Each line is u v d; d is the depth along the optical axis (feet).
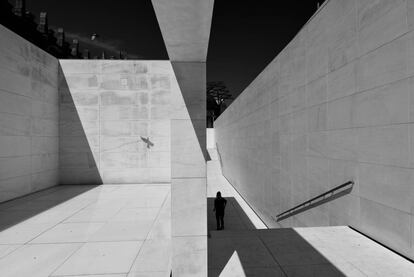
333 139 17.88
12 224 18.97
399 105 12.29
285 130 26.68
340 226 16.44
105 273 11.87
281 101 27.78
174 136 11.10
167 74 37.58
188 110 11.17
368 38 14.32
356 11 15.30
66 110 36.47
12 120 27.55
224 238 14.92
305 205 21.97
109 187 34.50
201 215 10.94
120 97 37.04
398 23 12.27
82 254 13.94
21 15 64.03
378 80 13.60
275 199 29.73
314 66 20.47
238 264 11.85
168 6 7.64
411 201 11.74
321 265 11.64
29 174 30.22
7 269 12.41
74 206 24.21
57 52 81.76
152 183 37.42
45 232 17.30
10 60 27.35
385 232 13.30
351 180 15.97
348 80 16.14
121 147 37.11
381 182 13.48
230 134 63.62
